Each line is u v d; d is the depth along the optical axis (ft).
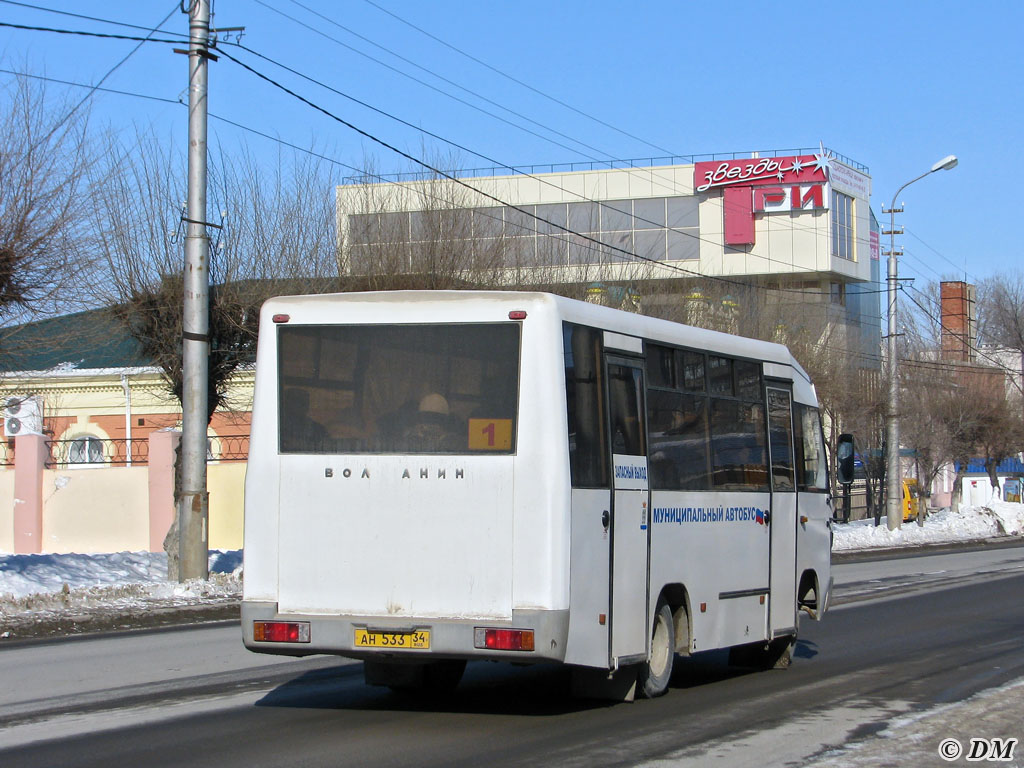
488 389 28.53
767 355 40.57
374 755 25.64
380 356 29.30
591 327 30.17
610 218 213.05
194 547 63.36
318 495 29.12
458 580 28.09
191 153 61.98
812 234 207.82
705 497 35.40
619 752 26.12
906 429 156.76
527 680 37.50
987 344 231.09
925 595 70.79
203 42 61.26
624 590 30.60
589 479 29.17
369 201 87.15
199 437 63.26
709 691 35.70
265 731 28.37
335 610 28.73
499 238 90.12
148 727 28.78
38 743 26.76
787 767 24.67
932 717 30.55
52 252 54.24
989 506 176.65
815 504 43.88
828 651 45.88
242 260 76.54
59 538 89.97
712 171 209.87
